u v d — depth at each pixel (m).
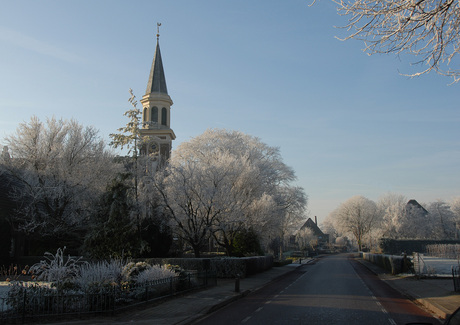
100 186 33.25
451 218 79.00
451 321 5.04
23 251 31.42
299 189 53.06
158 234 31.91
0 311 11.17
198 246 30.48
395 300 15.88
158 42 59.72
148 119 56.06
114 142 31.39
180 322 11.02
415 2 7.26
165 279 15.91
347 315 12.11
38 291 11.52
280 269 39.97
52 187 28.92
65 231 31.38
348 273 33.22
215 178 30.41
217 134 46.19
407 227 73.12
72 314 11.38
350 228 93.94
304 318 11.59
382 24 7.81
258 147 50.00
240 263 27.17
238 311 13.31
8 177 30.17
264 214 33.69
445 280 22.59
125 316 11.88
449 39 7.86
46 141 30.86
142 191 30.91
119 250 27.75
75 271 14.41
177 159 44.38
